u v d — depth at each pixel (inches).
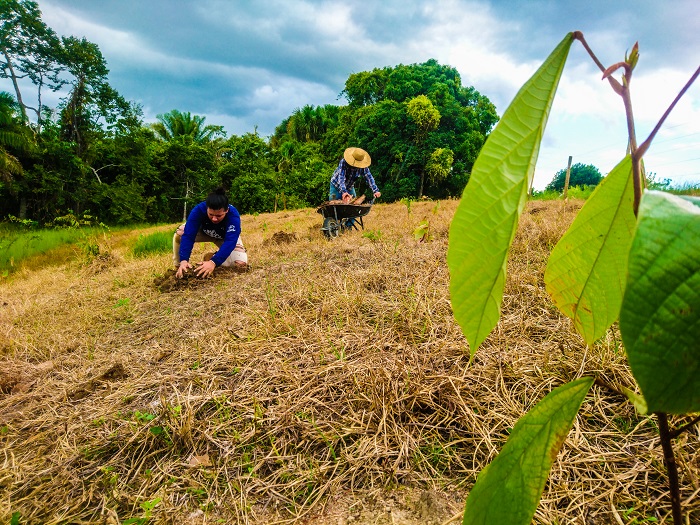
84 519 54.1
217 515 52.9
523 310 91.0
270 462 60.4
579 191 506.3
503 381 68.2
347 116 1375.5
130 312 133.6
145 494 56.9
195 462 61.2
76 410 78.3
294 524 50.7
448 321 89.5
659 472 49.3
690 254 10.5
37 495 58.7
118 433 69.1
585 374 66.1
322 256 172.2
